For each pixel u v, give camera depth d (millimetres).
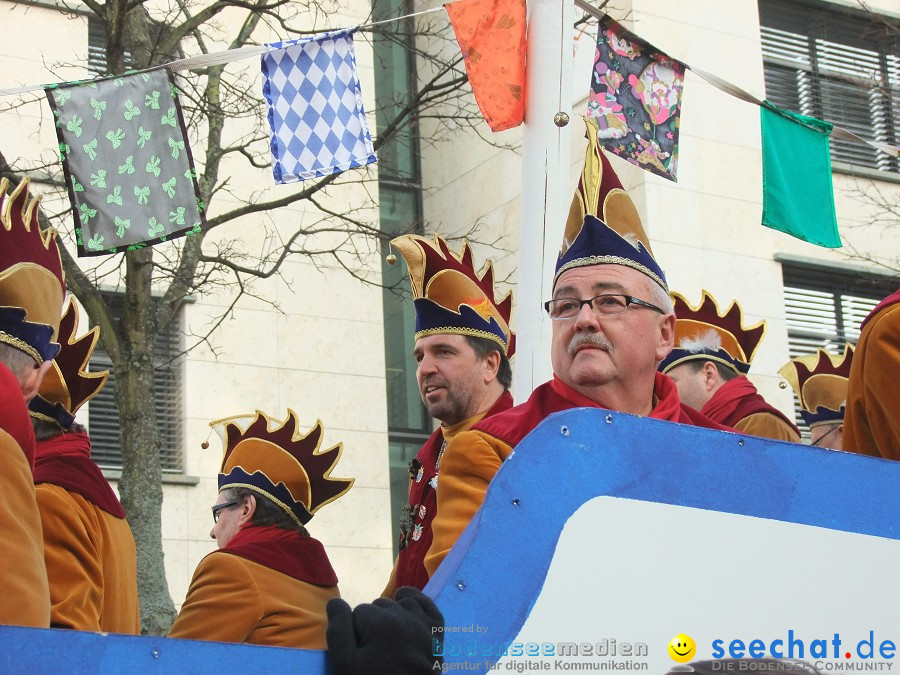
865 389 11164
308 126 16031
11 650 6660
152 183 15477
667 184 44000
